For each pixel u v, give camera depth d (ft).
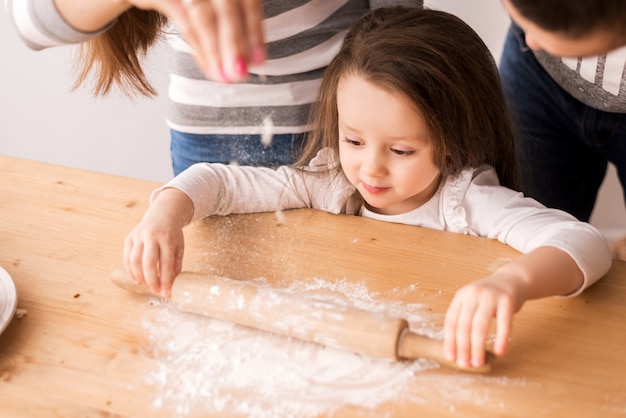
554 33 2.30
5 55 6.56
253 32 2.28
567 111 4.59
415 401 2.62
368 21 3.74
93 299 3.10
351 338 2.75
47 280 3.20
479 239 3.48
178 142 4.56
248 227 3.60
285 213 3.71
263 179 3.77
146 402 2.62
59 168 4.00
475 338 2.66
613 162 4.79
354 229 3.56
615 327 2.94
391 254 3.37
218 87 4.21
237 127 4.30
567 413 2.57
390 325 2.73
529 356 2.80
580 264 3.04
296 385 2.69
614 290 3.14
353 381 2.71
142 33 3.69
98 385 2.68
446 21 3.70
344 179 3.85
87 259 3.33
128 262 3.16
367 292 3.14
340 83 3.58
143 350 2.85
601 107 4.29
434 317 3.00
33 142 7.07
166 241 3.23
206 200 3.62
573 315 3.00
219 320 3.01
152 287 3.08
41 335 2.91
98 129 6.82
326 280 3.21
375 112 3.45
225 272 3.27
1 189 3.81
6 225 3.54
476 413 2.57
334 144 3.93
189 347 2.87
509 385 2.68
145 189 3.82
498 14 5.44
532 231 3.35
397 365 2.77
